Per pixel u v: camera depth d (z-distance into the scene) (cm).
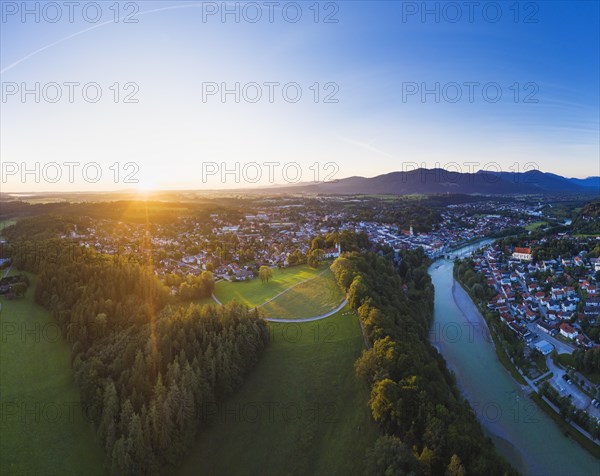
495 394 10562
